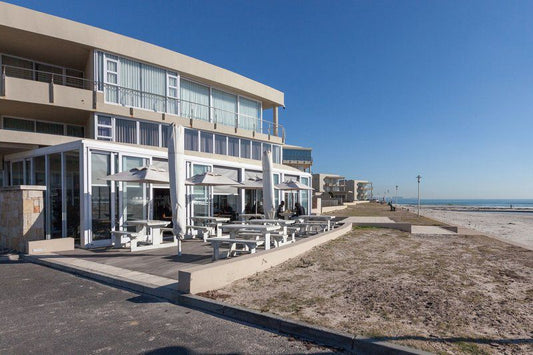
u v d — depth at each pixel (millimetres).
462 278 6773
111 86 16547
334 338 3963
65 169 11539
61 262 8234
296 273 7207
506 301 5312
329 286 6156
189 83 20531
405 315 4652
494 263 8344
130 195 11891
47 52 16484
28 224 9969
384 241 12328
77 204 11164
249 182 15711
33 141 14734
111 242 11156
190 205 13992
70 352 3746
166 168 13477
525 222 34844
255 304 5086
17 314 4938
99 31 16109
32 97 14562
